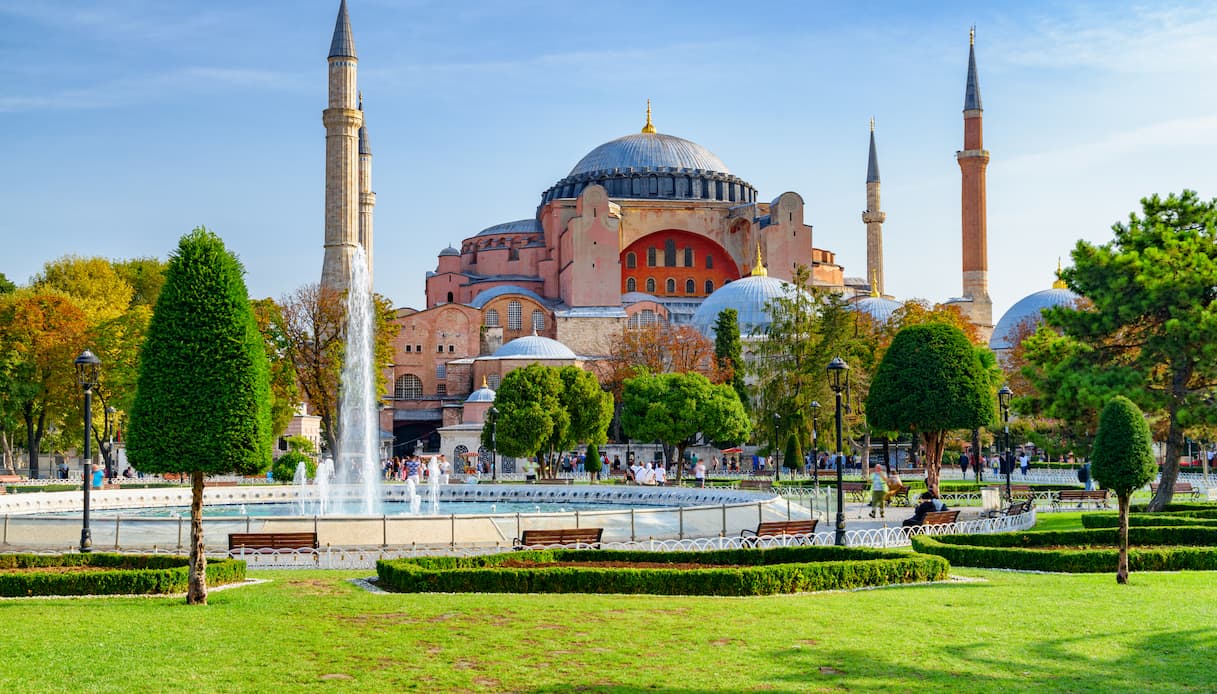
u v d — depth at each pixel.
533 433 66.25
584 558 23.81
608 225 113.38
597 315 110.31
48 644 15.21
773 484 57.47
